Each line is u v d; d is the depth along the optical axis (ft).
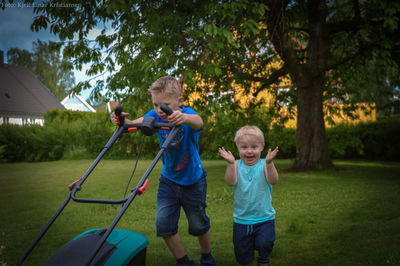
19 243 12.73
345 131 46.68
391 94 38.65
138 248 7.06
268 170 8.48
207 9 20.93
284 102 38.27
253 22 20.45
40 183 30.35
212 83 31.40
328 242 11.69
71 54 24.67
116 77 24.66
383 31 28.58
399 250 10.48
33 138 58.90
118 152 57.21
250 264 8.95
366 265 9.51
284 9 30.53
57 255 6.32
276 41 30.58
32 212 18.35
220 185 24.97
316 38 31.58
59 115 74.33
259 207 8.60
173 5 21.09
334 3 37.22
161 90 8.32
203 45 22.36
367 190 21.34
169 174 9.17
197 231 9.08
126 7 17.52
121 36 23.15
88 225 15.14
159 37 21.59
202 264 9.36
